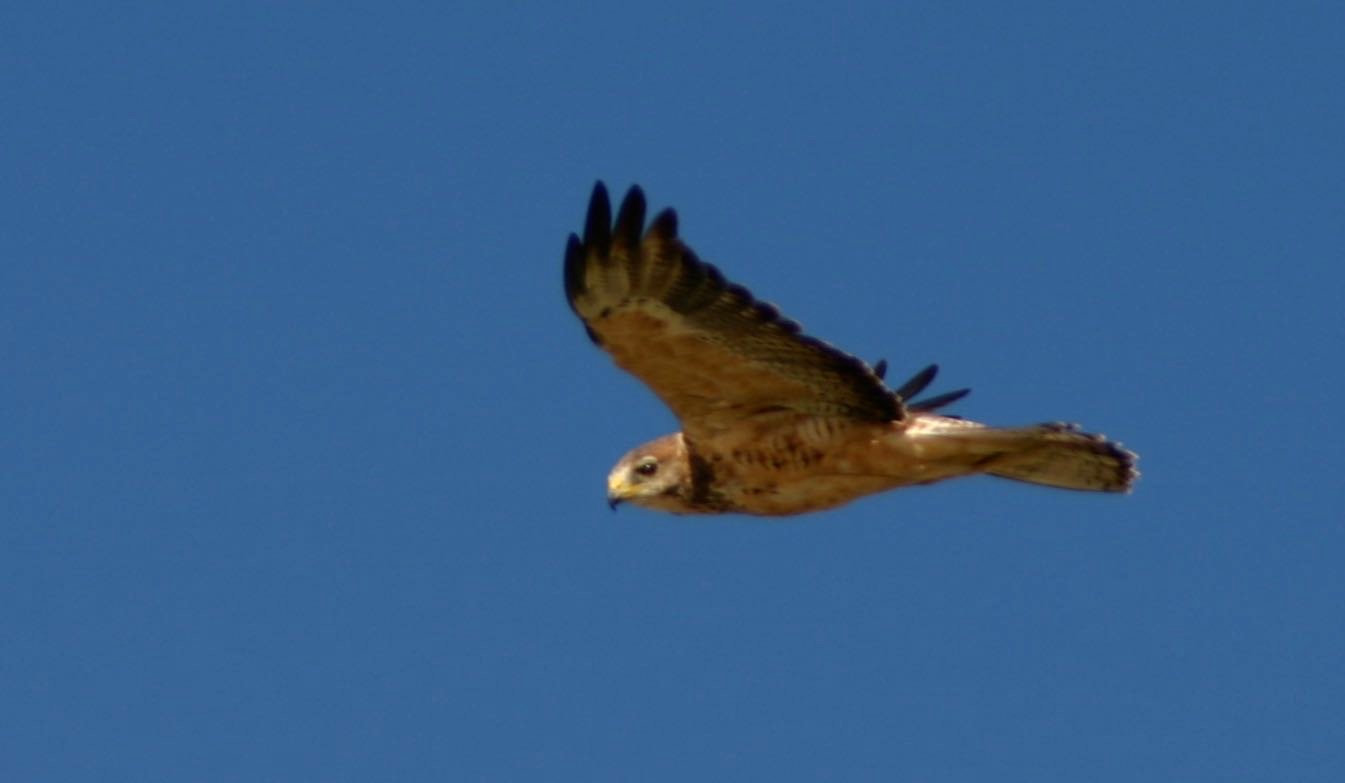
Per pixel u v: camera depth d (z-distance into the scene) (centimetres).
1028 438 1697
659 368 1698
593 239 1598
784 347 1666
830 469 1745
